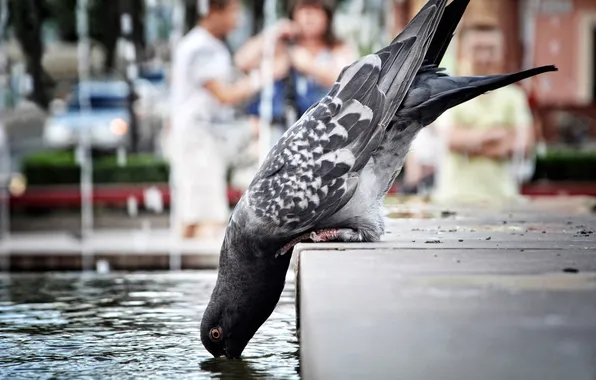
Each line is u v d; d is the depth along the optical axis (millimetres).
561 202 7758
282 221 4312
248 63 10203
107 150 19391
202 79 9742
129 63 19359
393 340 2539
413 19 4668
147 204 13047
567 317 2760
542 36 24094
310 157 4449
